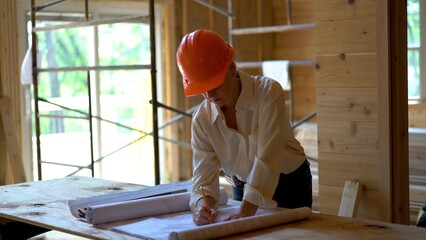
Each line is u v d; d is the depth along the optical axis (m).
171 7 6.52
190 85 2.16
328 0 3.38
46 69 4.79
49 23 5.69
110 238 2.01
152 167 6.61
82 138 6.13
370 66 3.25
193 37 2.16
